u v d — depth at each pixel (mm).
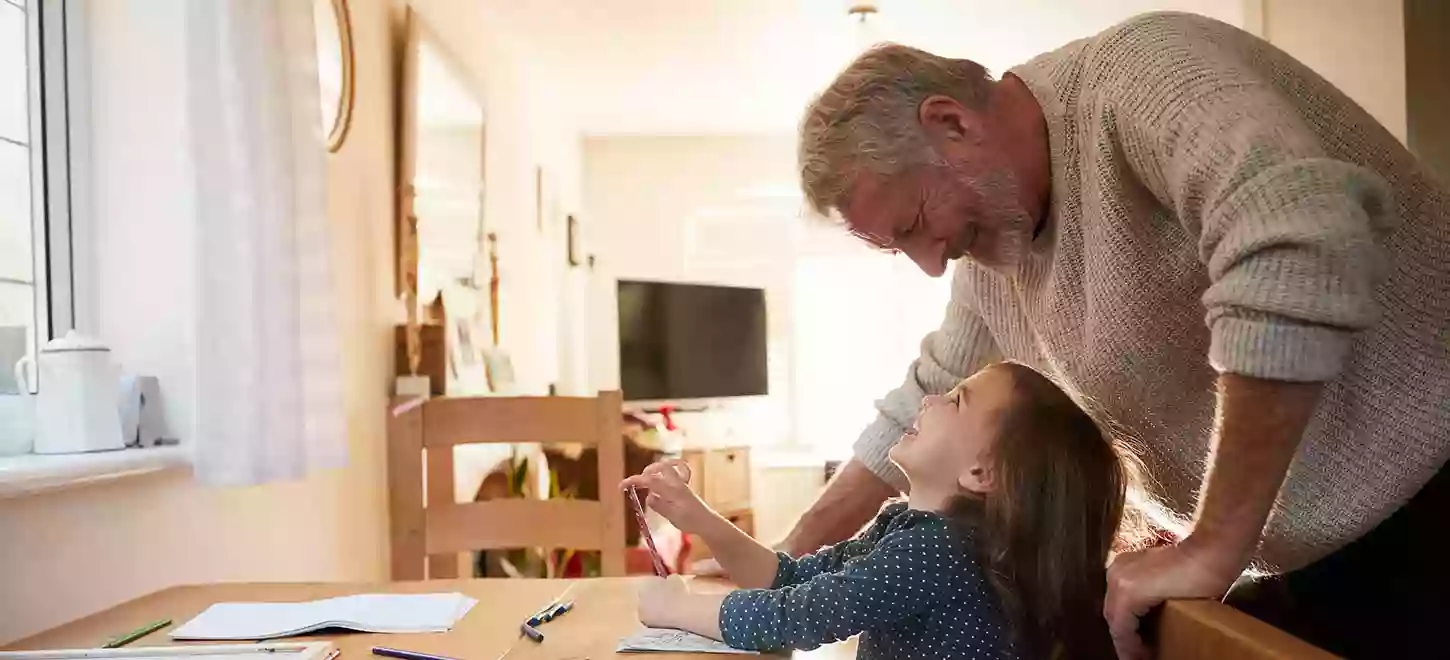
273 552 2020
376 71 2697
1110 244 1048
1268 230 825
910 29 4199
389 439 2494
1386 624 1015
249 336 1602
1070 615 1137
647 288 5375
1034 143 1144
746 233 5984
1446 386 1000
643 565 3770
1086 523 1162
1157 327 1057
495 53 3988
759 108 5383
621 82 4840
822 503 1480
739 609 1087
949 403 1265
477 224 3570
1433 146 3061
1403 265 1006
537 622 1195
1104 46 1086
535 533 2254
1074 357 1172
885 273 5969
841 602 1079
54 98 1764
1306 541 1041
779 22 3994
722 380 5688
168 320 1776
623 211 5961
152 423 1714
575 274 5594
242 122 1616
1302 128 892
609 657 1067
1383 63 3051
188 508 1731
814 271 6008
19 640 1162
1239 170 863
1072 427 1192
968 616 1114
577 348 5621
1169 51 1005
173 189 1788
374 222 2646
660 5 3768
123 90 1796
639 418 4898
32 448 1574
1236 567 866
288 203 1673
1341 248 807
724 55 4430
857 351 5984
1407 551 1012
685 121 5660
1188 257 1018
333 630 1180
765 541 5645
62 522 1424
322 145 1832
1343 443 1011
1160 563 891
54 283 1750
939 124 1120
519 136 4348
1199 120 919
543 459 4070
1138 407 1115
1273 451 844
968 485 1199
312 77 1822
